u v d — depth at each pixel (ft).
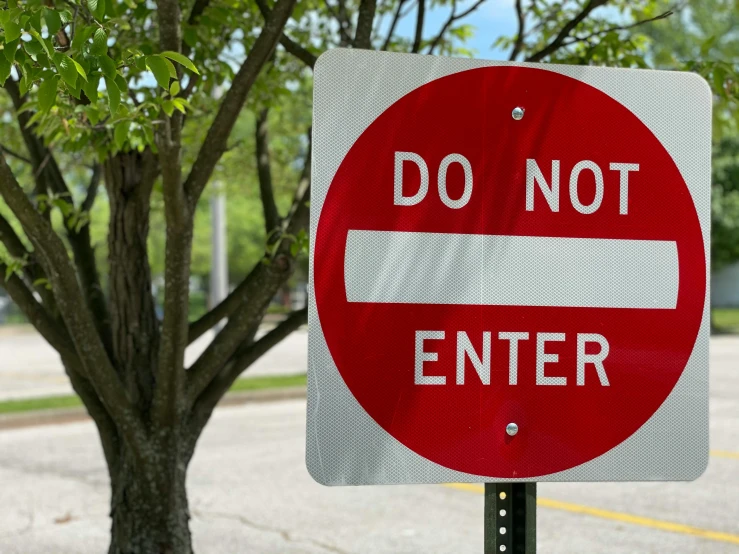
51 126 10.90
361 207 5.80
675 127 6.11
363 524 20.66
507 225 5.90
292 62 18.70
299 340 83.87
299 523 20.76
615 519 20.86
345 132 5.81
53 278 10.10
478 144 5.92
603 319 5.95
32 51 7.39
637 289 5.99
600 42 13.84
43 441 31.81
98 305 12.64
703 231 6.07
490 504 6.13
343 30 13.79
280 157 28.12
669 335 6.00
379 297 5.78
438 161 5.88
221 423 35.42
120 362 11.88
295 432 33.17
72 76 7.36
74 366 11.24
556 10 15.23
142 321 12.00
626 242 6.00
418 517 21.21
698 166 6.10
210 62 13.61
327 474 5.69
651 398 5.98
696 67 12.93
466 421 5.83
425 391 5.80
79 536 19.97
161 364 10.51
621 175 6.03
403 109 5.87
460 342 5.83
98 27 7.79
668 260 6.03
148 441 10.83
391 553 18.47
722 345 76.79
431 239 5.84
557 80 6.02
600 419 5.93
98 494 23.84
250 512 21.76
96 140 12.01
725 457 27.63
